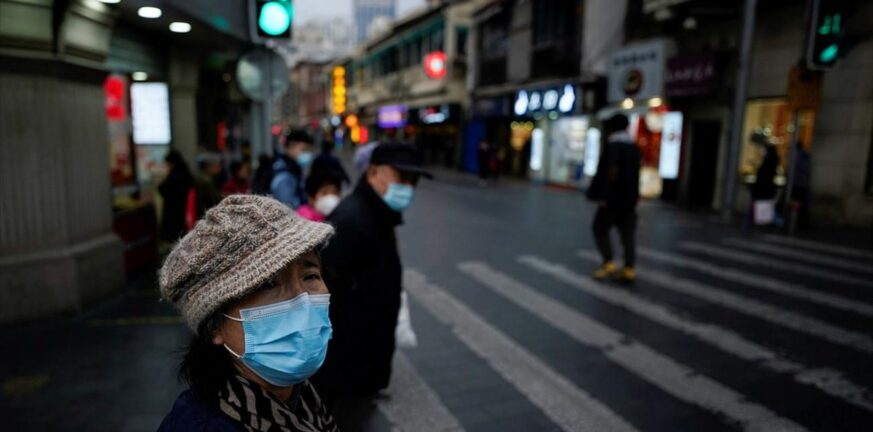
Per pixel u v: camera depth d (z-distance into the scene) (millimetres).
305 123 82812
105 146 6051
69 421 3521
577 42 19031
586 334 5270
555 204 15352
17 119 4953
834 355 4750
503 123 26297
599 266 7969
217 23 7418
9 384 4020
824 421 3676
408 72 35969
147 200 7883
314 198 4137
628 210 6945
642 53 15891
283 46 5895
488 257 8586
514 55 23547
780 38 12383
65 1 4926
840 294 6500
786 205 10562
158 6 6023
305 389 1290
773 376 4352
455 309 6039
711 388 4148
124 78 8188
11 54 4785
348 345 2793
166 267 1037
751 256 8516
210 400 1025
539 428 3604
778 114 12664
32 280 5109
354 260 2730
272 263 983
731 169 11656
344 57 53812
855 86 10727
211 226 1006
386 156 2932
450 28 29172
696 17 13969
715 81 13383
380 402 3928
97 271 5754
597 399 3986
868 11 10484
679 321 5613
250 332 1064
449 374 4402
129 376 4160
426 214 13289
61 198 5293
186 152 9508
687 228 11078
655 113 15992
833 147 11156
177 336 4949
